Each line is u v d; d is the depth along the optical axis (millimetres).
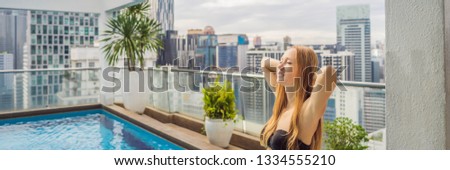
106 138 5543
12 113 6707
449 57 737
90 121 6910
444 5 748
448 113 744
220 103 4414
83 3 7688
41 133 5816
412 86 807
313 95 1538
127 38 6672
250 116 4660
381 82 3355
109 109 7504
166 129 5535
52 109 7211
